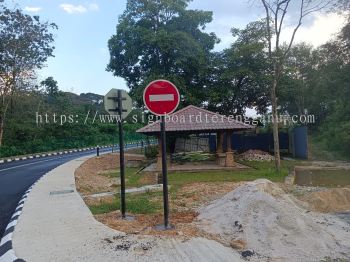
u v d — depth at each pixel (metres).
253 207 7.26
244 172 18.53
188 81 29.28
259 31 27.81
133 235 6.34
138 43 28.31
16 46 33.56
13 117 39.34
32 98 40.50
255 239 6.38
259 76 28.78
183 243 5.85
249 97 31.98
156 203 10.33
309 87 38.84
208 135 29.81
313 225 6.95
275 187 8.52
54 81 48.72
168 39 26.80
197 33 30.00
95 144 50.59
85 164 22.72
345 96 26.81
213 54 30.72
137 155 32.16
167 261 5.25
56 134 45.75
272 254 5.91
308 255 5.90
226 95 28.97
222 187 12.74
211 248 5.73
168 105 7.11
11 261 5.46
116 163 25.28
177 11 29.02
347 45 25.59
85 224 7.32
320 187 13.29
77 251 5.73
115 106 8.13
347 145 25.77
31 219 7.91
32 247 6.01
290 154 28.95
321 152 27.77
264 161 24.59
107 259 5.36
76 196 10.88
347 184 14.59
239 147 30.75
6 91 34.94
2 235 7.10
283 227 6.67
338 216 8.42
